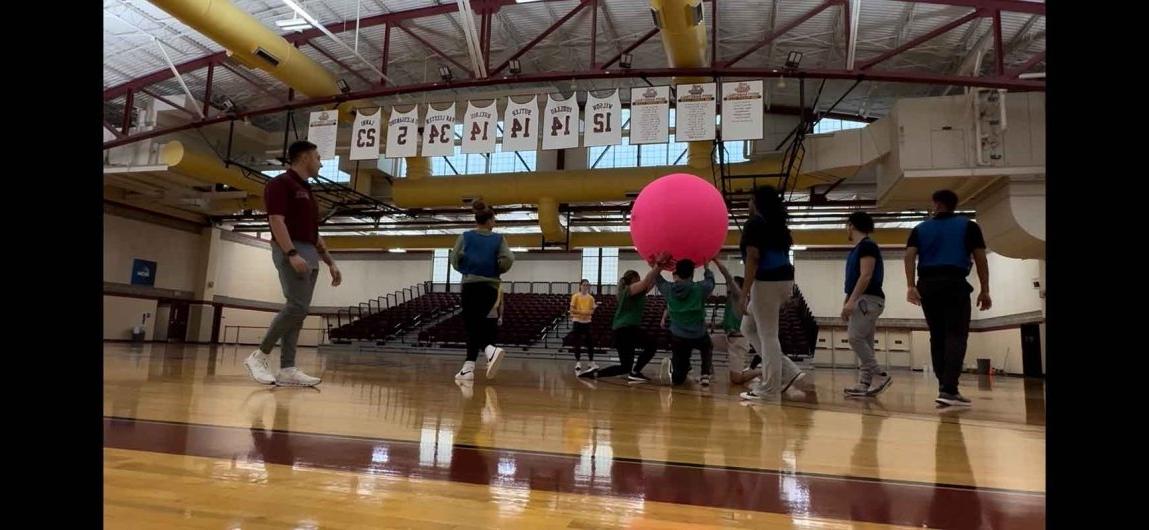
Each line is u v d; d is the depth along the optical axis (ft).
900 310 58.54
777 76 25.50
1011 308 49.08
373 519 3.24
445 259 69.26
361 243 59.52
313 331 70.13
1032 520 3.57
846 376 31.19
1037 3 23.85
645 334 18.16
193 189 45.47
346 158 43.88
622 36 33.17
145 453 4.73
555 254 66.64
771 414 9.18
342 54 35.01
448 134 28.48
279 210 10.77
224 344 59.16
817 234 50.26
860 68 24.98
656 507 3.66
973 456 5.75
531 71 36.96
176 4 22.24
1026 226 27.12
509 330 50.16
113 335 48.80
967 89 28.37
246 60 26.37
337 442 5.41
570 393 12.21
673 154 51.31
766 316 11.50
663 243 13.88
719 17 30.68
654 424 7.52
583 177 37.14
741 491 4.11
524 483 4.14
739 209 40.06
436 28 32.17
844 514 3.63
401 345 49.98
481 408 8.75
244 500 3.52
